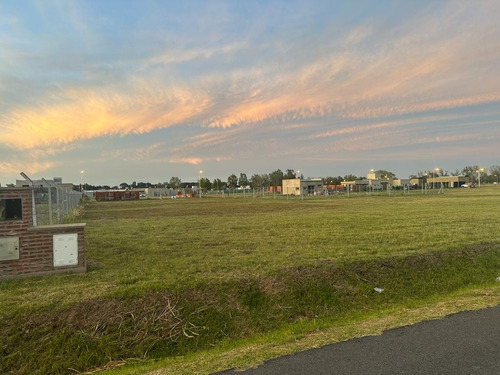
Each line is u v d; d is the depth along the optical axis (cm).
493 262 941
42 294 636
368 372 374
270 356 432
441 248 994
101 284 696
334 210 2602
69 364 501
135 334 557
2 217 746
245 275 749
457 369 373
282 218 2014
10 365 493
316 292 718
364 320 582
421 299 746
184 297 645
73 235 810
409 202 3475
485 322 514
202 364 433
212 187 11931
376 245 1066
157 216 2419
